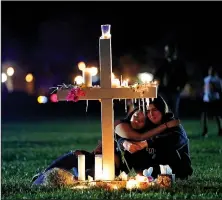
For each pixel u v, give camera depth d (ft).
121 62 108.27
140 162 35.65
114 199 31.04
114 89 34.32
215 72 77.82
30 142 71.82
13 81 163.43
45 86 152.97
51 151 61.05
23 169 46.19
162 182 33.86
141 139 35.12
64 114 135.44
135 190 33.22
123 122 35.37
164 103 35.37
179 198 31.32
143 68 169.37
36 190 34.30
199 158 52.08
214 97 77.36
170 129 35.63
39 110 137.80
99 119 119.03
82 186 34.22
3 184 37.42
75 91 34.22
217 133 82.07
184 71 72.38
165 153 35.68
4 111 137.18
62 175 34.78
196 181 36.76
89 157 36.09
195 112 129.18
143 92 34.30
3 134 84.17
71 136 80.12
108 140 34.42
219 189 34.22
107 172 34.47
